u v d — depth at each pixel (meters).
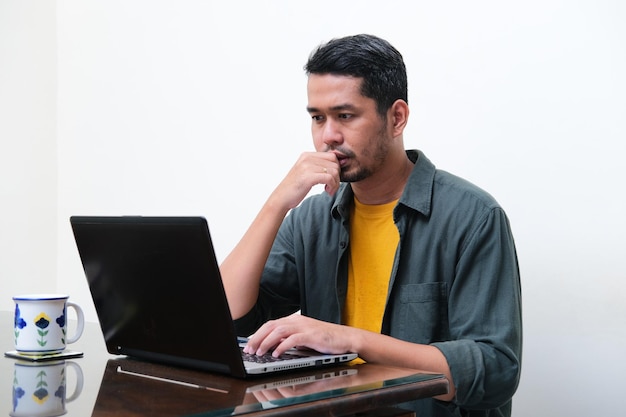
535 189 2.21
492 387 1.56
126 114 3.40
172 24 3.22
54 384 1.20
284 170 2.88
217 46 3.07
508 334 1.62
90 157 3.54
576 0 2.14
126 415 1.00
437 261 1.76
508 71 2.27
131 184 3.38
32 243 3.71
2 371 1.30
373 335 1.42
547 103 2.19
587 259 2.12
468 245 1.71
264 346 1.33
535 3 2.21
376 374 1.22
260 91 2.94
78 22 3.58
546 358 2.18
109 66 3.46
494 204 1.74
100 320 1.44
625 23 2.06
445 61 2.41
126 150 3.40
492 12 2.30
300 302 1.98
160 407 1.03
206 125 3.11
